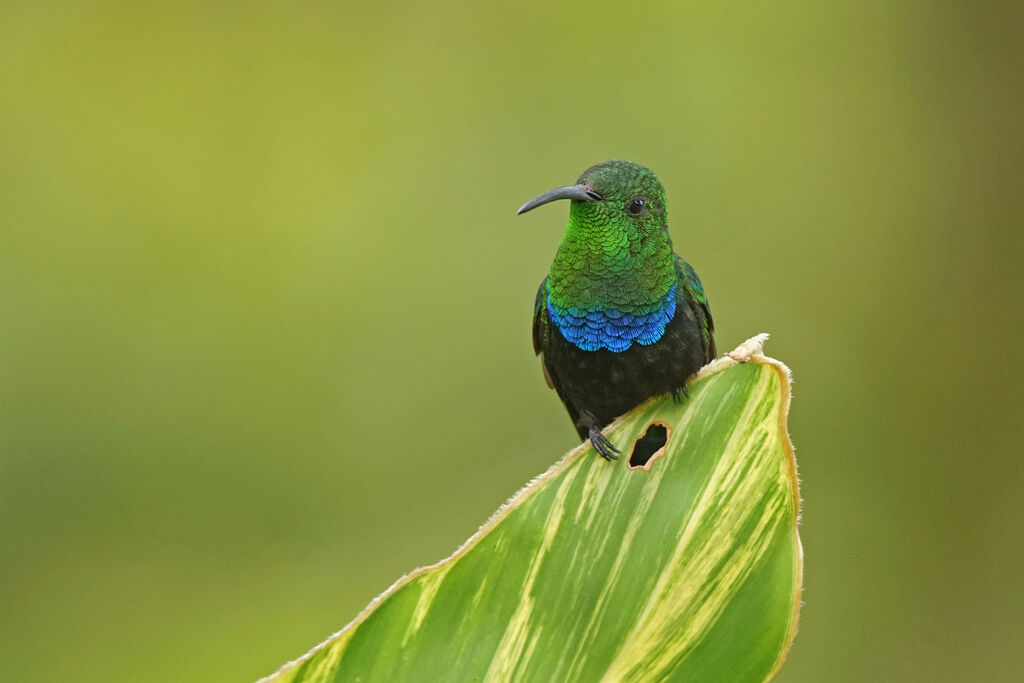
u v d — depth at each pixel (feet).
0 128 47.01
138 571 41.70
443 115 48.42
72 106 47.65
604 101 47.09
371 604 11.53
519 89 48.08
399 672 11.43
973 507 45.21
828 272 45.98
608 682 11.69
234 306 45.65
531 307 45.52
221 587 41.93
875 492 44.55
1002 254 46.75
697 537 12.02
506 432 44.39
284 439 44.21
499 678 11.53
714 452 12.22
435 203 47.26
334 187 47.85
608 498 12.12
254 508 43.06
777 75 47.19
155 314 45.44
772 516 12.05
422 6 49.62
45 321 44.70
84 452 42.91
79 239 46.29
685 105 46.78
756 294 45.16
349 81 49.21
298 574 41.96
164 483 43.32
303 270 46.47
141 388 44.29
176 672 40.24
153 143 47.91
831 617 42.68
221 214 47.11
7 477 42.37
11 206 46.19
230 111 48.47
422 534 42.93
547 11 48.42
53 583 41.27
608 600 11.84
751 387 12.34
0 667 39.34
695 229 45.39
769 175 45.80
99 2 48.42
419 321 45.88
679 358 21.04
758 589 11.96
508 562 11.87
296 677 11.31
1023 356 46.44
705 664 11.80
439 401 45.03
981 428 45.73
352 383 44.80
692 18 47.24
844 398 44.98
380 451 43.80
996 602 43.32
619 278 20.72
